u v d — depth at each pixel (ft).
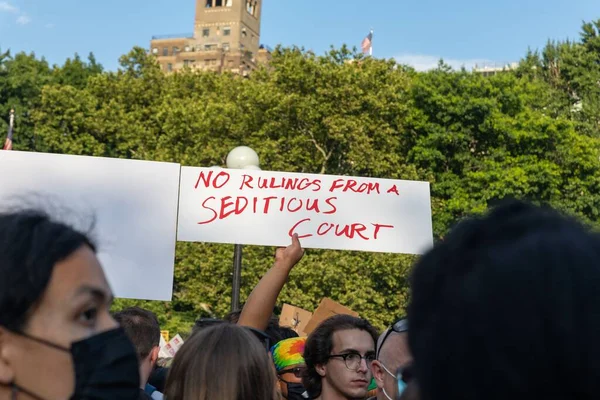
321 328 13.16
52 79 139.03
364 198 19.83
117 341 4.92
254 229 19.26
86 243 5.06
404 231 19.89
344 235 19.62
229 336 8.90
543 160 104.32
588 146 104.63
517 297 2.63
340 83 97.71
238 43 401.90
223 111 99.60
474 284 2.72
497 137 105.29
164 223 18.38
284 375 14.02
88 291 4.89
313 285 84.38
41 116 113.70
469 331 2.68
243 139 99.04
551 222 2.82
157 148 102.47
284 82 99.91
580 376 2.52
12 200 5.52
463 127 104.12
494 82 107.96
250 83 102.53
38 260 4.76
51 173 17.95
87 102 113.91
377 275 86.48
